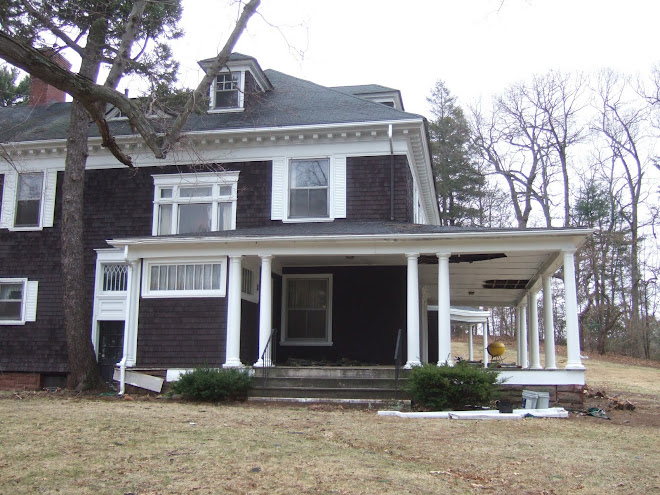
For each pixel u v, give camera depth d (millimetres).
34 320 17875
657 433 9820
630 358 36156
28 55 6961
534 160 41688
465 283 19609
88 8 16078
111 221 17812
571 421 10828
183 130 16969
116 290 17656
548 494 5914
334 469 6449
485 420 10453
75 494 5438
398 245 13695
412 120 16406
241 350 14641
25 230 18359
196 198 17516
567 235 12883
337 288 17078
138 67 16031
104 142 8969
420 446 7852
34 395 14344
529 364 19938
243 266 15102
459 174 47844
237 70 18781
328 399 12492
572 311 12766
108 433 8062
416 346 13383
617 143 40062
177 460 6664
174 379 14000
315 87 19953
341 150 16938
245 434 8258
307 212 16922
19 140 18438
